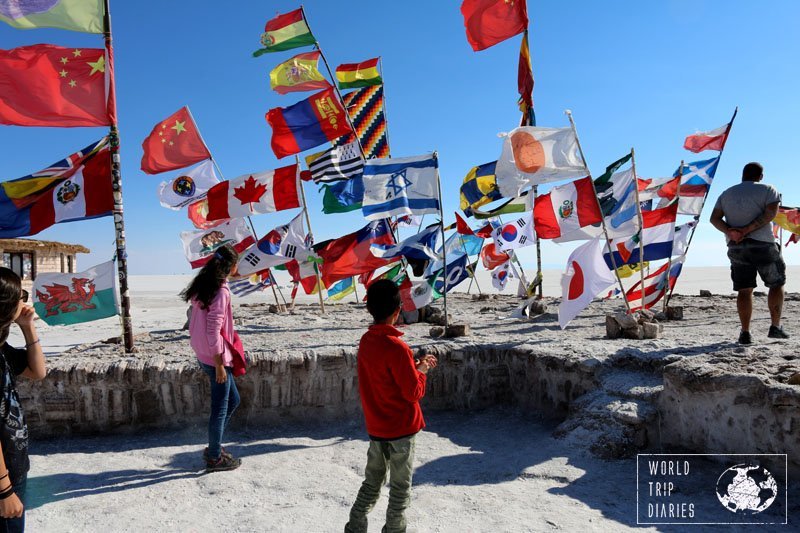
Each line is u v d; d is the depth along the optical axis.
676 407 4.56
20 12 6.32
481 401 6.40
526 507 3.65
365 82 11.12
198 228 10.44
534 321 9.36
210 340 4.25
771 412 3.87
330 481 4.28
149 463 4.77
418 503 3.77
